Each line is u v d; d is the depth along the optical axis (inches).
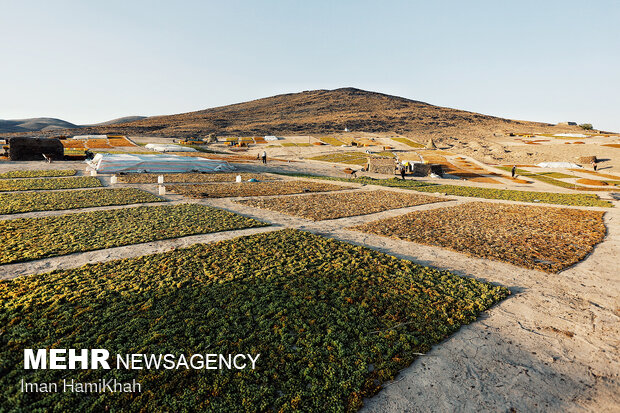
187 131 5049.2
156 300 291.7
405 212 787.4
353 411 178.4
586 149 3383.4
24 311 264.7
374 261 407.8
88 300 286.0
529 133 5275.6
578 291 346.6
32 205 677.3
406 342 242.1
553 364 227.0
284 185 1252.5
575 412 186.2
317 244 473.1
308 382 202.5
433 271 382.6
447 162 2888.8
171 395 187.8
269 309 280.7
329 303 297.6
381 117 6358.3
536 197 1176.2
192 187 1076.5
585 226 658.2
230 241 473.7
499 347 244.4
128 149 2546.8
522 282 367.6
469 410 184.2
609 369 224.1
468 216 748.0
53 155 1706.4
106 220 578.9
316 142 4099.4
